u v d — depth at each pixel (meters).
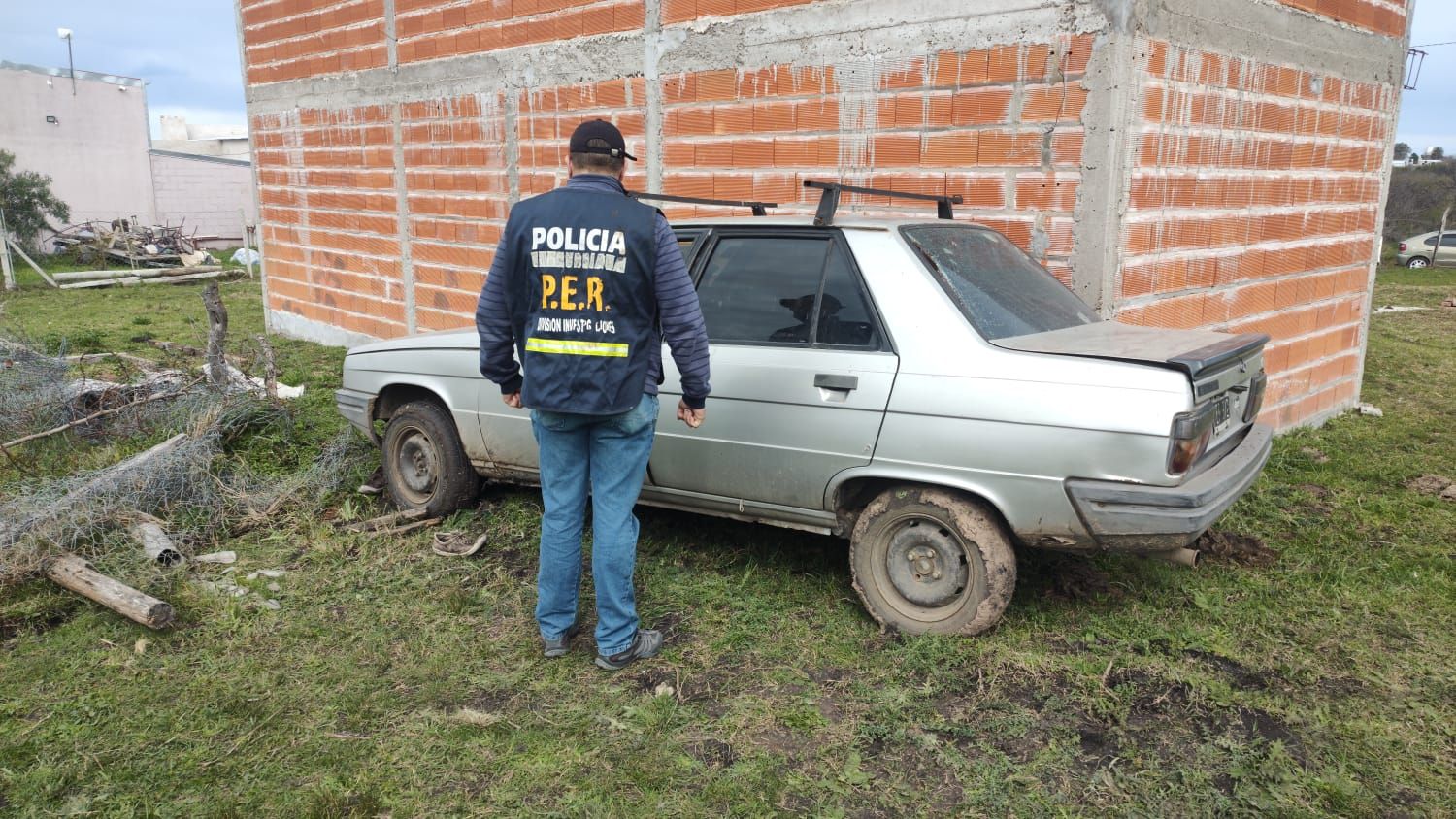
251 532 4.94
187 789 2.83
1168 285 5.32
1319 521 5.00
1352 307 7.47
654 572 4.33
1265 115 5.86
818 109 5.88
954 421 3.46
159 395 6.32
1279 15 5.79
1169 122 5.05
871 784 2.84
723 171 6.45
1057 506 3.34
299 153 10.62
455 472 4.92
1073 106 4.83
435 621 3.90
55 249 26.00
